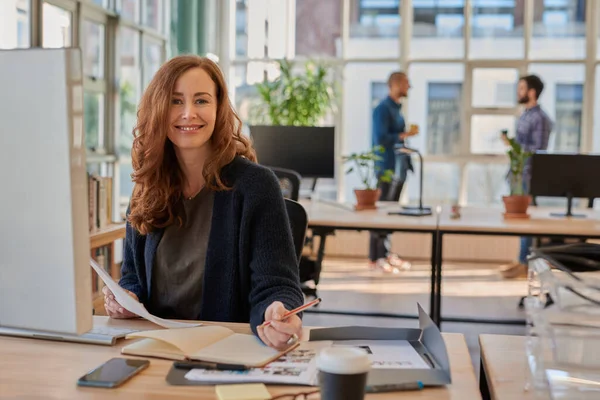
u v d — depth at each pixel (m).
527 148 6.50
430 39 7.81
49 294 1.12
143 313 1.62
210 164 1.84
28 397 1.18
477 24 7.73
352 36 7.95
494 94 7.73
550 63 7.62
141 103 1.84
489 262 7.62
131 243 1.98
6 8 4.40
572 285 1.30
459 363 1.39
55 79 1.06
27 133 1.09
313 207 4.81
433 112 7.84
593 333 1.29
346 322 4.94
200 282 1.90
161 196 1.87
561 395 1.20
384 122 6.43
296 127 5.01
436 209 4.81
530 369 1.36
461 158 7.77
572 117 7.63
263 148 5.04
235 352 1.39
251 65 8.05
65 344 1.49
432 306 4.10
